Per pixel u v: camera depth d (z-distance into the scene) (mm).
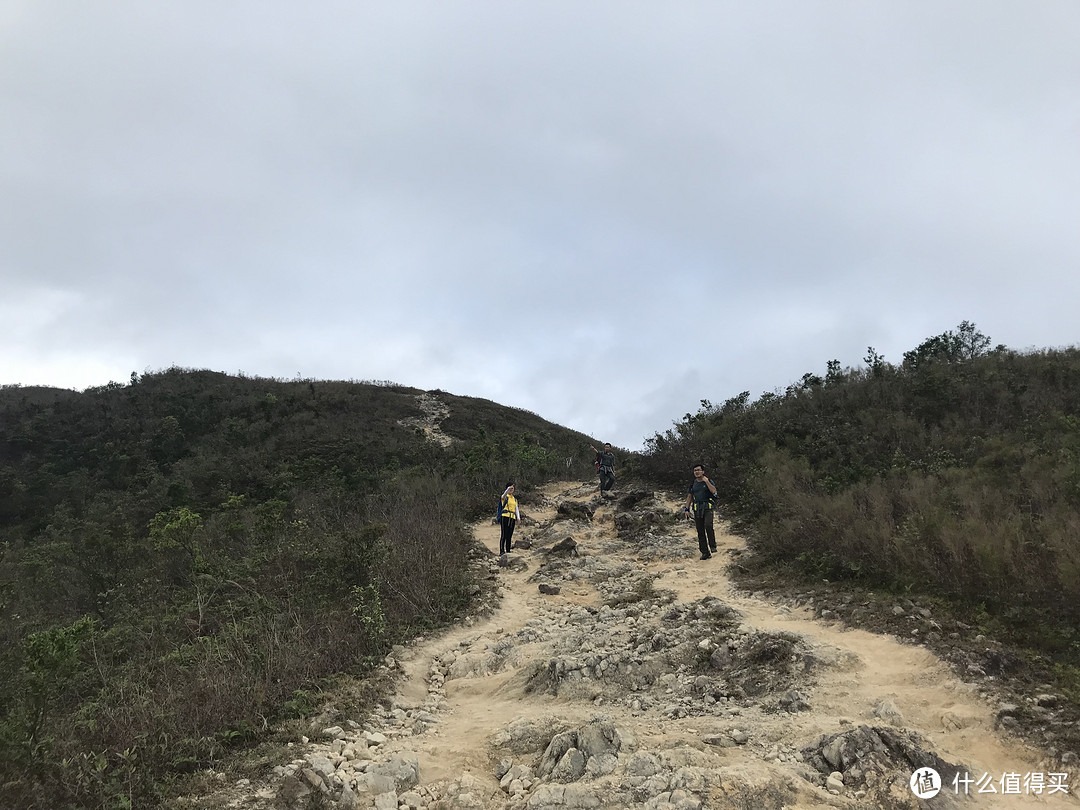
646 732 4547
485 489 17078
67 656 4836
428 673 6676
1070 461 8117
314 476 20578
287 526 11695
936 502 8156
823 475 11016
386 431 30016
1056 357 14469
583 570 10039
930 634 5551
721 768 3818
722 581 8461
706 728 4547
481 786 4070
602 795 3637
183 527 10352
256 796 3828
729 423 15070
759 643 5836
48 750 3986
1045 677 4617
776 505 9977
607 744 4188
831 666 5277
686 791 3535
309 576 8789
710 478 13469
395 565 9039
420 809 3867
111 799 3674
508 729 4891
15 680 5250
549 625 7742
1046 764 3744
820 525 8523
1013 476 8695
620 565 10125
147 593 9750
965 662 4945
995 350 16125
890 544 7309
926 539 7016
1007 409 12109
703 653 5988
